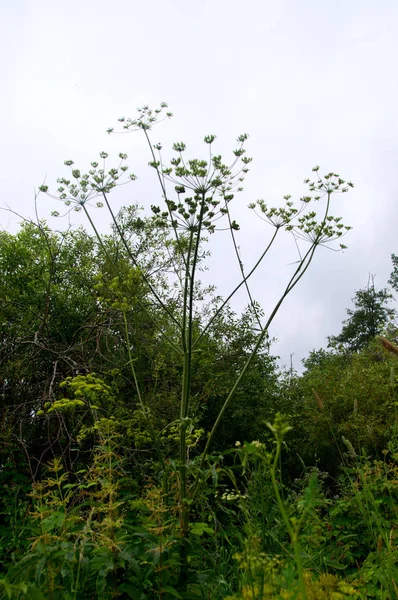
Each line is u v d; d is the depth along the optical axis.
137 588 2.36
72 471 5.58
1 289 7.11
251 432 8.51
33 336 6.58
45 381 6.23
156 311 7.25
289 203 3.87
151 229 7.43
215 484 2.83
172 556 2.64
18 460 6.21
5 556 4.15
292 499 4.53
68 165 4.06
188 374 3.45
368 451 7.51
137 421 4.50
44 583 2.29
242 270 3.72
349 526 4.20
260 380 9.12
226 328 8.56
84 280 7.42
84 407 5.79
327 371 9.24
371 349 10.18
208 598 2.85
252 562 1.98
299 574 1.58
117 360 6.51
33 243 8.24
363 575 3.10
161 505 2.73
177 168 3.56
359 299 27.52
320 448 8.36
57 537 2.48
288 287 3.77
